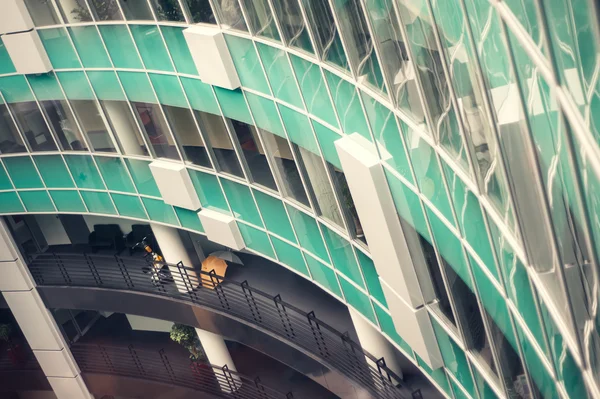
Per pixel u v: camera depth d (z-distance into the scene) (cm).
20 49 2291
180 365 2922
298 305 2417
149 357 3003
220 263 2569
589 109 501
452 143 1055
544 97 605
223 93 1958
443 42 929
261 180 2044
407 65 1129
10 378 3206
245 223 2214
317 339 2133
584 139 511
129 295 2716
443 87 1003
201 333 2689
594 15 477
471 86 867
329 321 2323
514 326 1066
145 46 2067
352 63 1369
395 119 1288
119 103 2278
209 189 2245
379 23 1177
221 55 1833
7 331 3212
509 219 885
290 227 2045
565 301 730
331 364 2189
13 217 2941
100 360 3052
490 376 1330
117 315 3250
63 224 3005
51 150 2517
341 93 1481
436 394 2022
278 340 2359
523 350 1064
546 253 772
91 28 2150
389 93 1255
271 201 2048
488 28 719
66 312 3097
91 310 3072
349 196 1716
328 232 1878
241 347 2961
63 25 2198
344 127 1544
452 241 1255
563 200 634
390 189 1448
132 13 2025
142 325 3159
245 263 2662
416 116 1188
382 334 1909
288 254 2138
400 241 1485
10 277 2916
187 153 2225
